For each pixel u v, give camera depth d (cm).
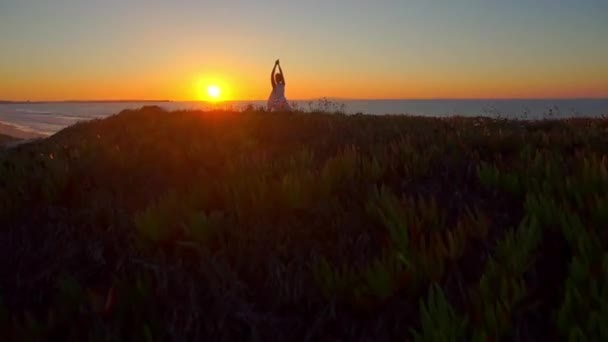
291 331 249
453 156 501
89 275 310
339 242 313
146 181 486
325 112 1214
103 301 257
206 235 315
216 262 290
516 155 511
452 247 277
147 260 303
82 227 364
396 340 234
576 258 254
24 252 340
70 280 269
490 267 256
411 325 238
